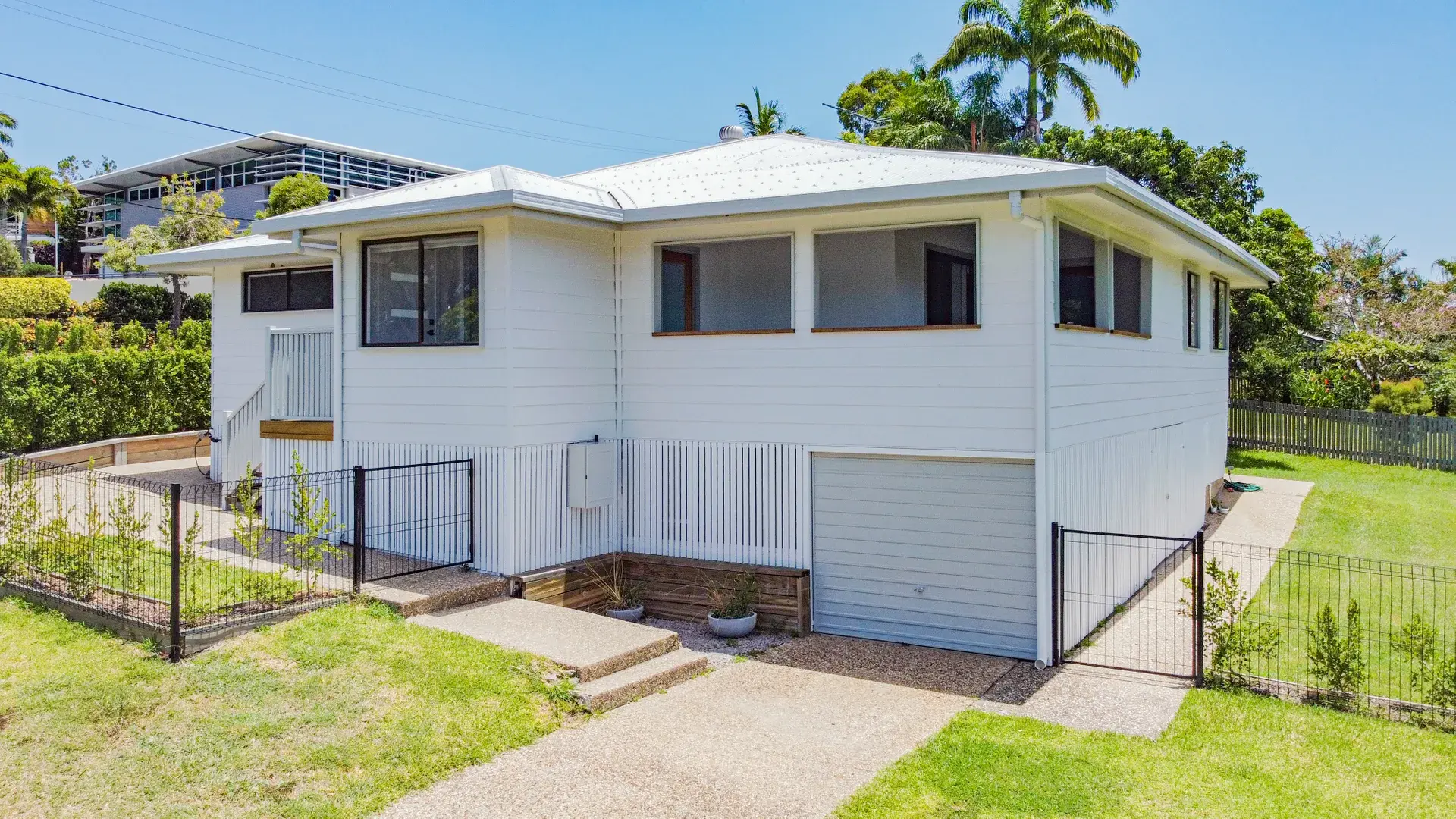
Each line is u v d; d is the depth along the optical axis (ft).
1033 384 29.40
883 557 32.50
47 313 117.50
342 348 36.94
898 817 18.06
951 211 30.68
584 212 32.91
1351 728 23.00
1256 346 80.02
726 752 21.56
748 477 34.45
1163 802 18.66
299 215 35.29
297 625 26.76
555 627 28.22
